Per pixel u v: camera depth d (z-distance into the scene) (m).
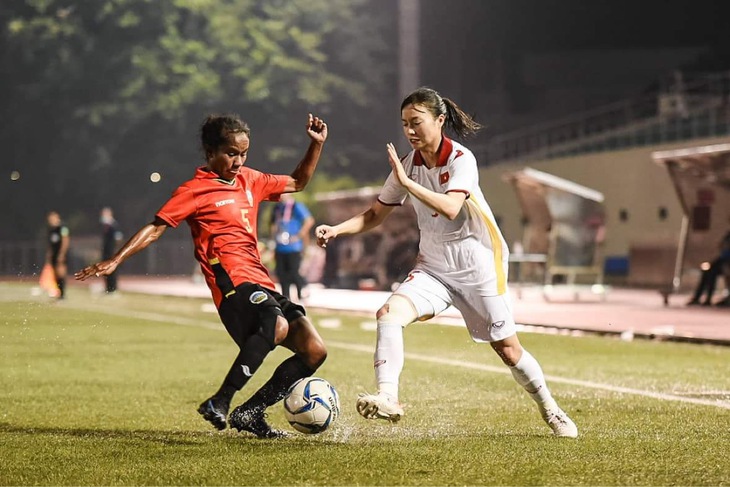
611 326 56.03
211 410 21.02
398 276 99.00
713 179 71.56
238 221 22.06
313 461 19.53
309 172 23.39
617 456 20.05
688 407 27.62
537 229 86.50
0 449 21.23
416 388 31.84
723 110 100.38
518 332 54.84
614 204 107.38
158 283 145.50
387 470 18.69
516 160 122.94
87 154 177.62
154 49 174.62
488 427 24.33
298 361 22.48
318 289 109.06
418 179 21.81
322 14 182.88
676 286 74.25
